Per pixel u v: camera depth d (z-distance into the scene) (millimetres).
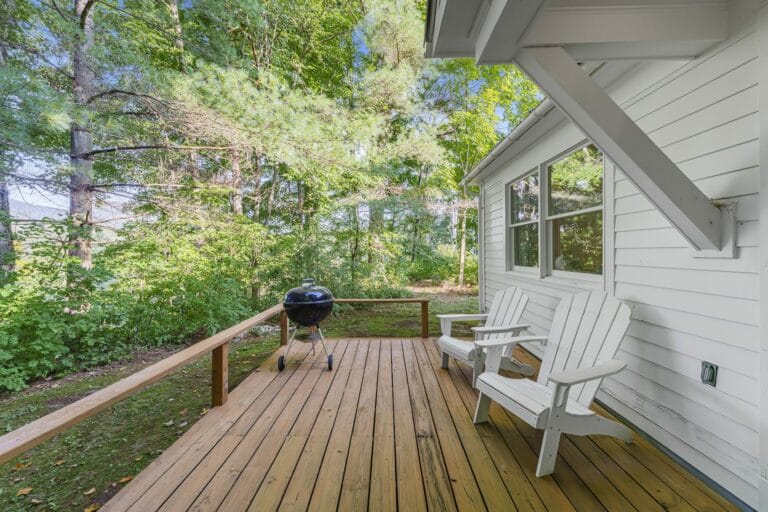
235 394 2838
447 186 10789
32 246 4676
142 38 6277
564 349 2484
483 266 6402
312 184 7625
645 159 1624
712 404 1766
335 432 2229
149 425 2840
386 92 8133
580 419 1883
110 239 5832
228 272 6516
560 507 1566
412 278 11891
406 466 1870
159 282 5383
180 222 6324
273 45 8438
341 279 7863
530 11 1317
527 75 1678
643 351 2264
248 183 8469
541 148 3822
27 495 2049
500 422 2350
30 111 4156
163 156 6551
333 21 9133
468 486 1710
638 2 1607
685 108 1937
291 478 1772
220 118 5656
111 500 1606
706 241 1721
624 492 1671
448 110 11039
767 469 1478
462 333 5637
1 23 4930
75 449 2523
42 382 4016
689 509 1562
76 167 5211
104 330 4801
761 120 1495
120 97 5719
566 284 3322
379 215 8867
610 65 2365
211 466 1872
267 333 5965
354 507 1571
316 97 6652
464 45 1804
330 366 3410
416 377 3223
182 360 2062
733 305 1652
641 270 2293
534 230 4262
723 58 1690
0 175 4824
